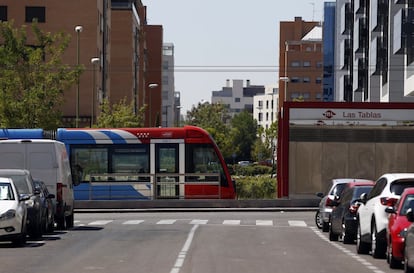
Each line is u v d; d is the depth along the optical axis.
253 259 35.09
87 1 133.50
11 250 38.94
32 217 44.69
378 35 120.25
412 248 28.33
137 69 191.50
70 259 34.62
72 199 56.59
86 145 78.00
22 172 46.28
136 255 36.47
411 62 97.19
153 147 78.12
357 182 47.28
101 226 57.81
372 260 35.09
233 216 71.38
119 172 78.06
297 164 87.38
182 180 78.19
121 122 131.75
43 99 97.69
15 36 100.75
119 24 176.62
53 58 100.75
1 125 96.62
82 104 133.12
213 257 35.75
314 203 82.44
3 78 97.69
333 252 38.97
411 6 98.31
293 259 35.31
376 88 122.56
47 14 132.75
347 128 87.75
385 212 34.78
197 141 78.38
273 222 63.47
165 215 72.81
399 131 88.06
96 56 133.88
